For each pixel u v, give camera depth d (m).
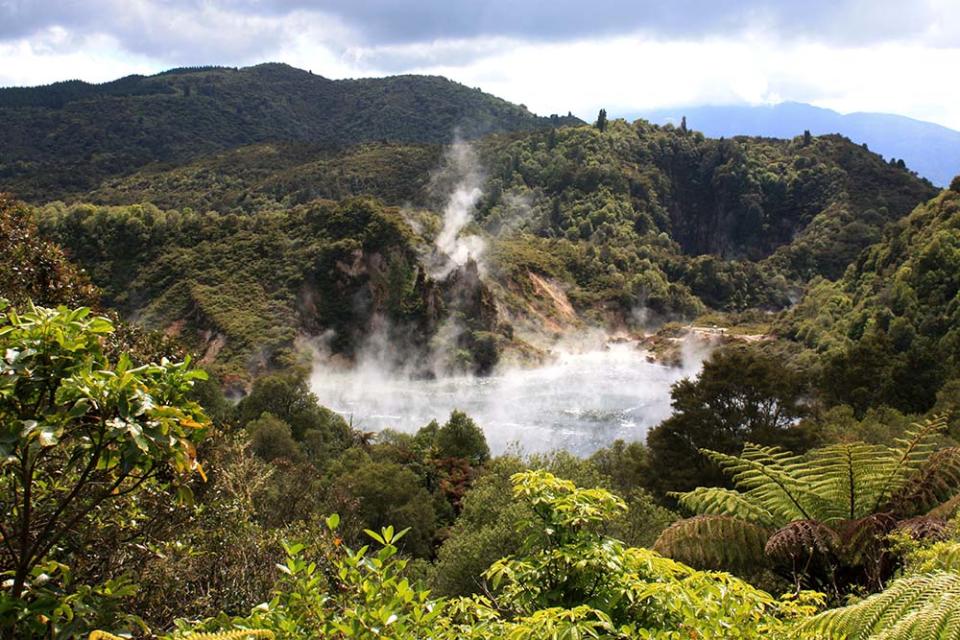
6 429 3.28
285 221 123.88
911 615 3.63
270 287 113.12
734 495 9.55
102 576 4.95
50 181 184.12
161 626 6.00
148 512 6.09
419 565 22.12
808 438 22.34
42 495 4.32
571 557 5.00
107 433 3.33
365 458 41.06
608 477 22.55
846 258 152.12
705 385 23.94
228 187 176.38
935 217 78.31
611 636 4.36
